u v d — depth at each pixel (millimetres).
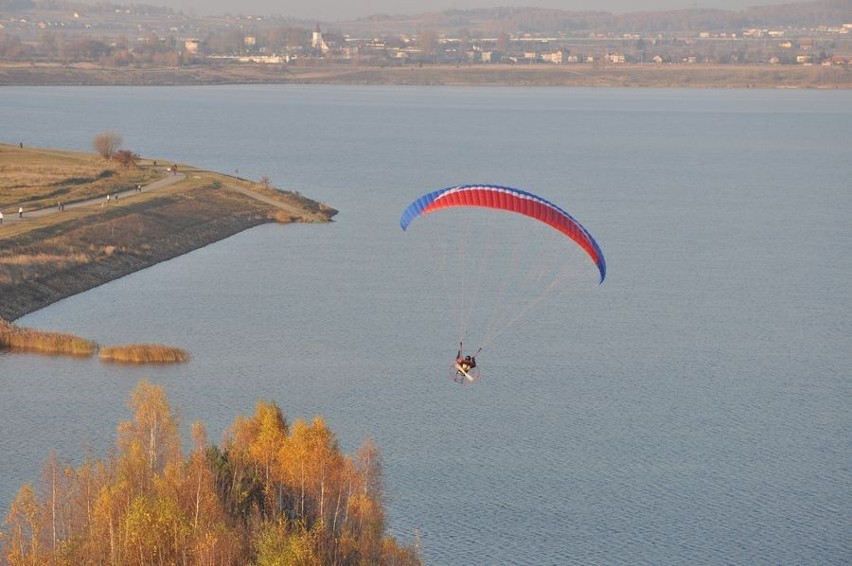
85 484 192500
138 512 176375
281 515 191000
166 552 175875
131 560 174500
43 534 186125
